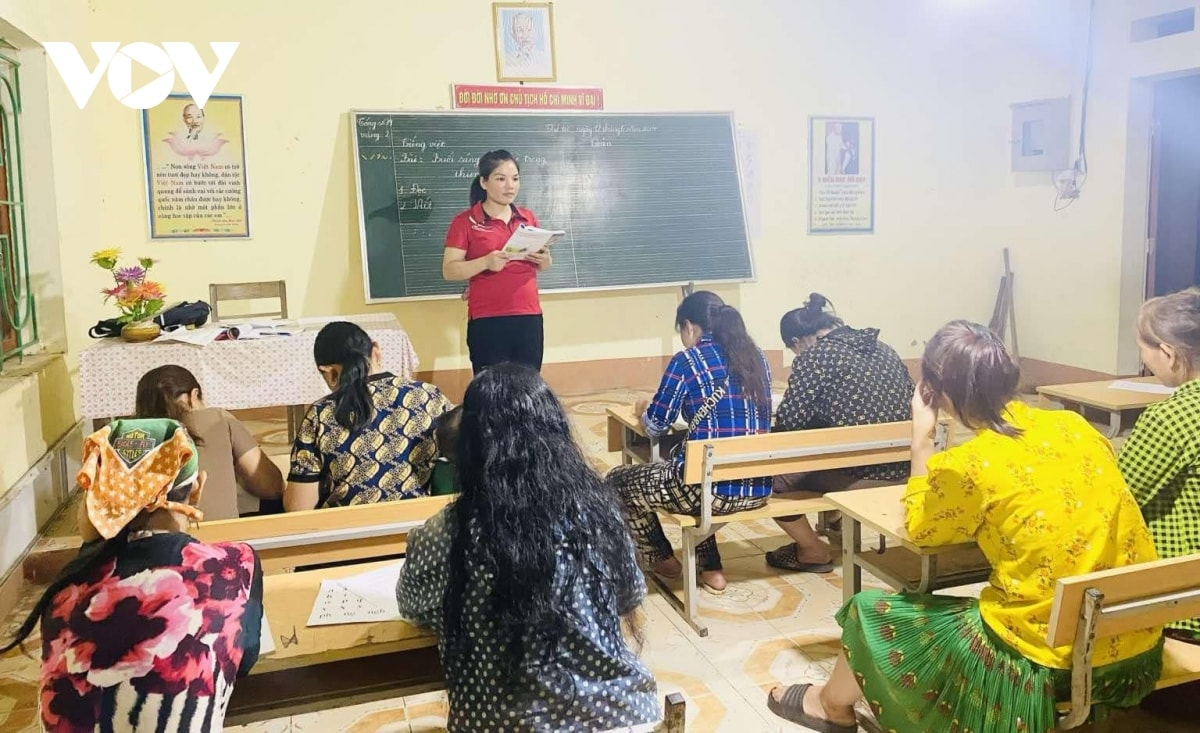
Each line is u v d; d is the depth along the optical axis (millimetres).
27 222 4238
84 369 3592
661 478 2982
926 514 1912
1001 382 1843
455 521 1547
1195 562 1687
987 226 6883
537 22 5875
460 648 1499
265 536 1991
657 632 2930
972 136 6766
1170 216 6047
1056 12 6469
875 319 6762
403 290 5695
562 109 5957
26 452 3586
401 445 2373
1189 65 5539
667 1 6098
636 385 6340
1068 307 6500
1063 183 6434
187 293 5453
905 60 6578
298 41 5488
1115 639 1755
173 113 5305
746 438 2814
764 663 2721
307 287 5668
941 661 1881
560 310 6145
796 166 6469
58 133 4367
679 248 6191
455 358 5957
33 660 2826
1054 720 1762
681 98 6199
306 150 5570
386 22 5625
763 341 6562
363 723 2459
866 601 2045
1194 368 2152
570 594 1498
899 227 6715
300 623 1763
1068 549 1744
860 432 2906
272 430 5414
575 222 6000
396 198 5668
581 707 1480
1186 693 2350
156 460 1426
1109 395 3529
